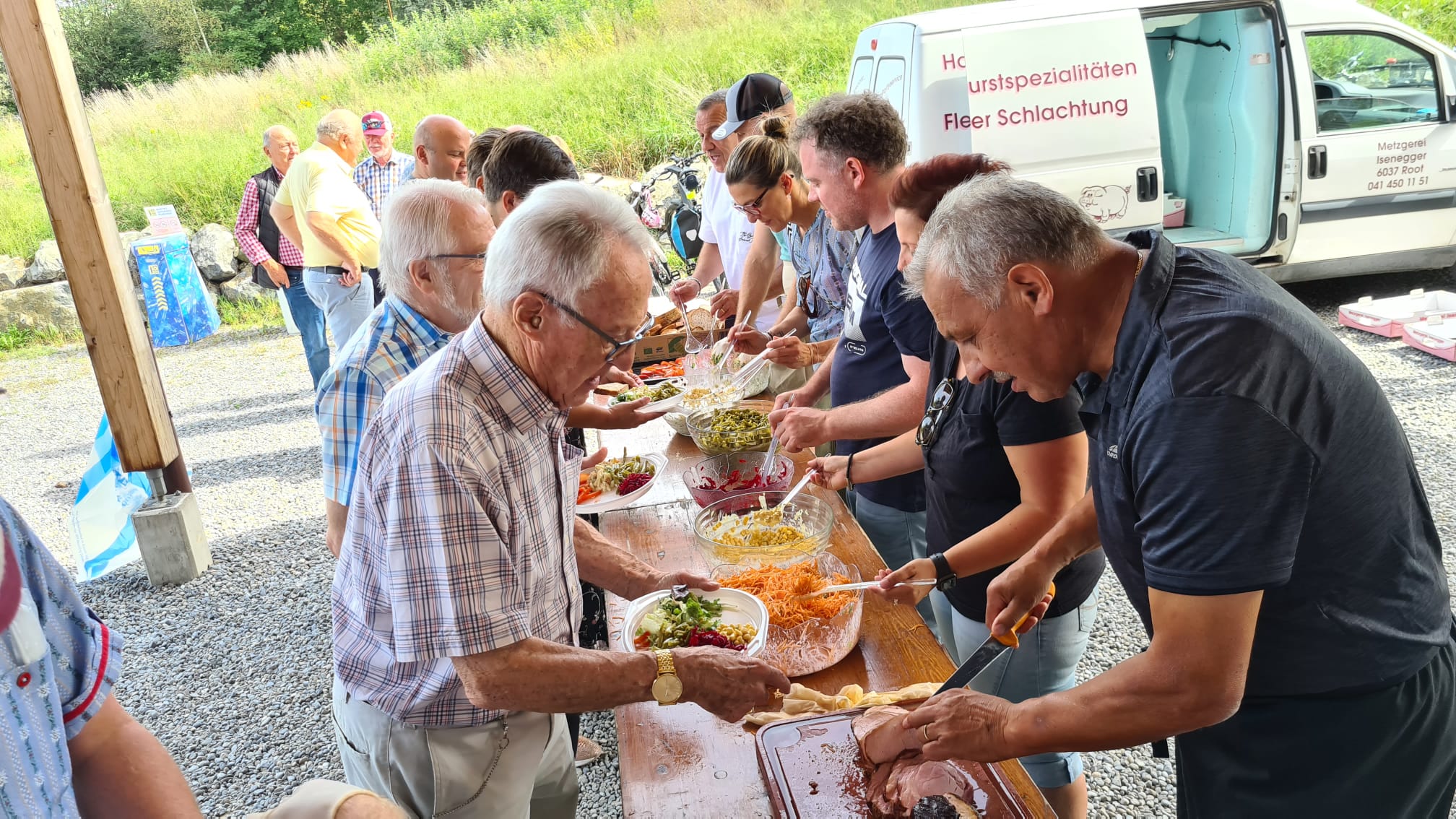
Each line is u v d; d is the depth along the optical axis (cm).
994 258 120
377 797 101
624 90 1143
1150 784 263
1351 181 596
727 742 151
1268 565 111
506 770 160
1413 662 130
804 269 329
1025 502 177
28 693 93
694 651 145
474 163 315
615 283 131
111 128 1234
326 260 592
